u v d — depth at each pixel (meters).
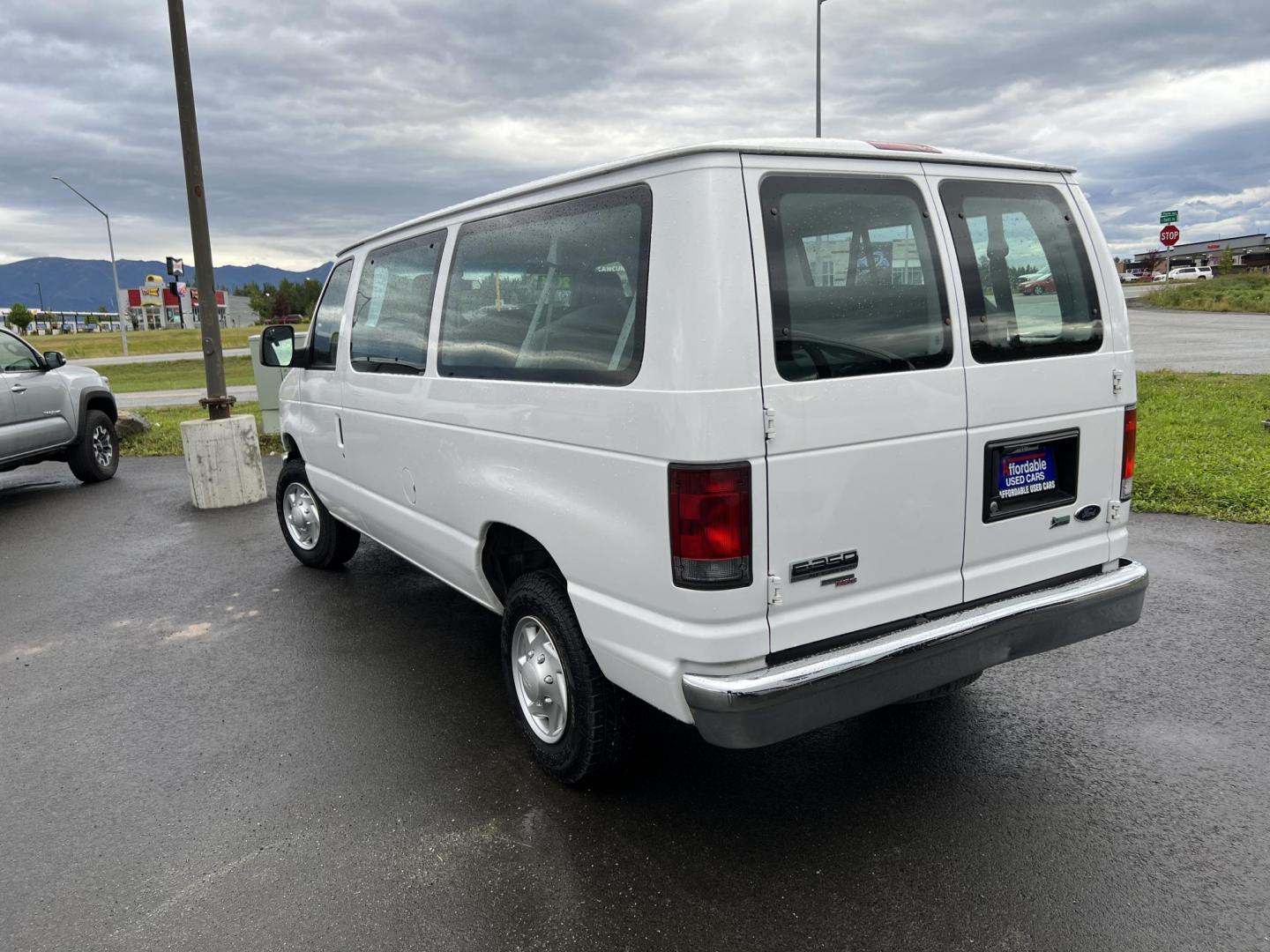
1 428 9.03
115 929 2.74
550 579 3.39
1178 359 18.47
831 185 2.78
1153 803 3.21
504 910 2.76
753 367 2.58
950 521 3.05
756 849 3.02
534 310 3.26
